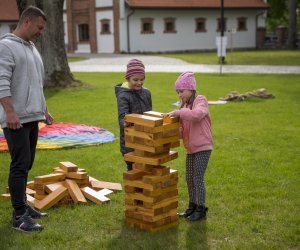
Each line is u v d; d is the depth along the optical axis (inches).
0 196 224.4
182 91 188.1
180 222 192.4
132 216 187.0
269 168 269.4
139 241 175.3
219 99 545.0
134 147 181.8
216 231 183.9
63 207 210.2
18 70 181.5
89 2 1574.8
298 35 1889.8
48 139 341.7
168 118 179.2
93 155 303.0
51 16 613.6
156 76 823.7
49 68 625.9
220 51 837.8
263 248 168.9
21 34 185.3
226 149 315.9
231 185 238.5
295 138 348.8
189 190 197.8
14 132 183.0
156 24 1585.9
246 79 757.9
